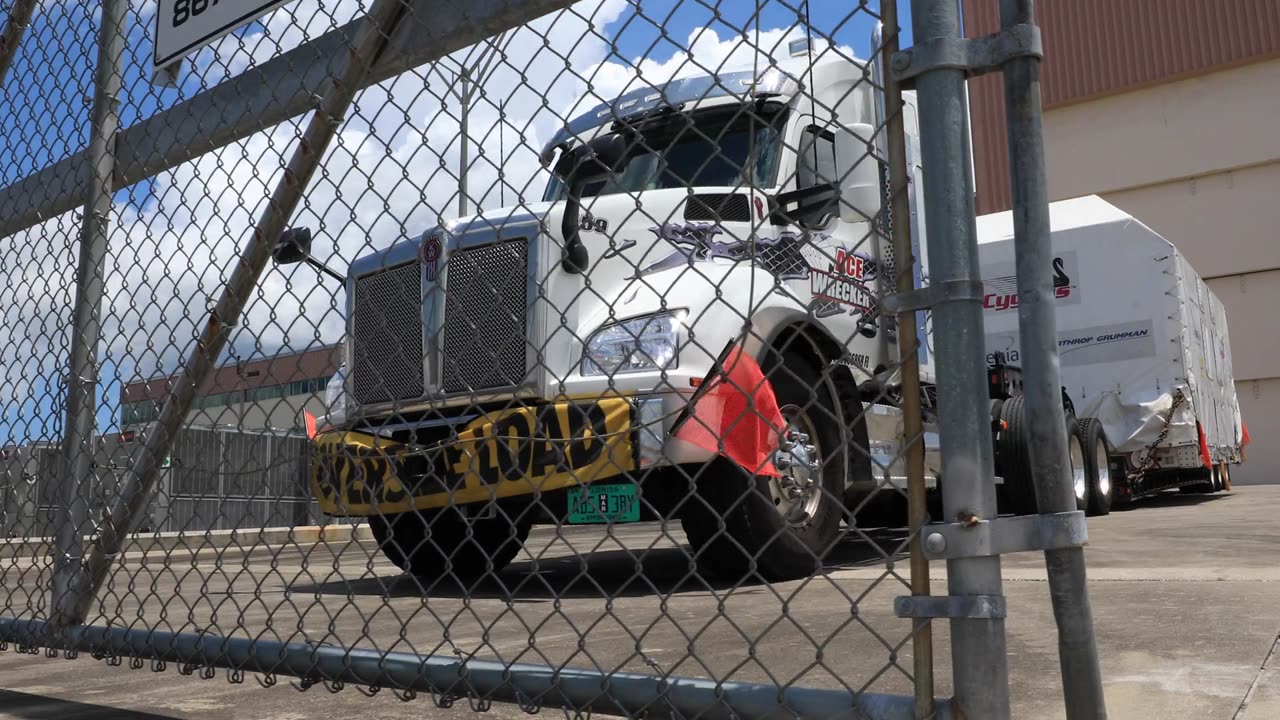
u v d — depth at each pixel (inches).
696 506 146.0
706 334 130.5
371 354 148.1
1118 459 374.9
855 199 136.4
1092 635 48.6
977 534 46.9
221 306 83.3
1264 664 82.3
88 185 100.0
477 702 64.7
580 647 61.2
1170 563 168.9
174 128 91.5
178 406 86.7
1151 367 377.7
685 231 61.2
